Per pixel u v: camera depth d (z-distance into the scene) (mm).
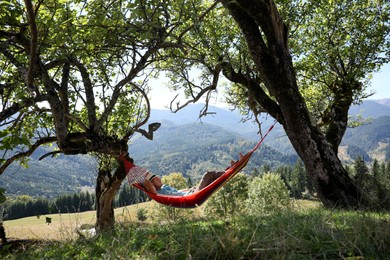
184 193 7930
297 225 4336
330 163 10984
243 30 11070
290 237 3732
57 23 7863
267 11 10461
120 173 11688
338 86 16859
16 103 7730
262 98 13180
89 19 8500
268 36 10789
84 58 9547
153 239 4613
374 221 3941
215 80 13000
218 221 5910
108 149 8633
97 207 12172
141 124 8633
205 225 5633
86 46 8703
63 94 9070
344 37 17391
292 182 72062
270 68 10984
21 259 4859
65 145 8234
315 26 18031
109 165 12180
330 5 17172
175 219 6770
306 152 11109
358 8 17375
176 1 7441
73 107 11352
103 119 8664
